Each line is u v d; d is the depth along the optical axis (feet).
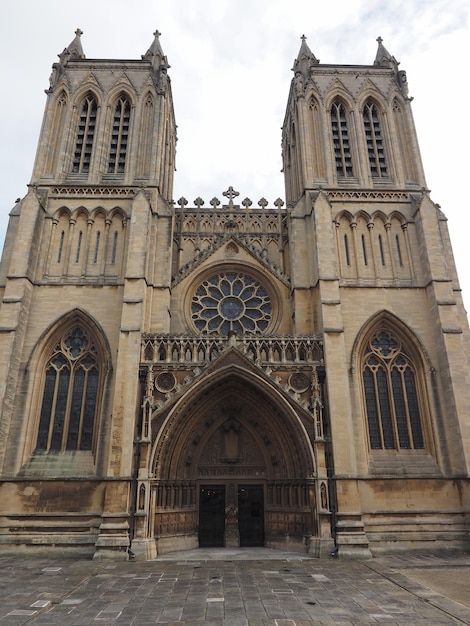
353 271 135.44
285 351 120.26
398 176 148.05
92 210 138.82
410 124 156.35
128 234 135.74
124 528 99.35
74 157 149.89
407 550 104.12
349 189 144.46
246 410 121.19
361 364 124.06
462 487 109.91
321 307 123.44
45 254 132.57
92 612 57.11
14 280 123.34
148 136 153.58
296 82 163.94
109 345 121.70
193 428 118.01
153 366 116.67
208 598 63.87
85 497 107.45
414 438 118.73
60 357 123.85
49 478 108.37
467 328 137.08
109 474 103.40
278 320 138.10
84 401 118.52
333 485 105.91
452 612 56.44
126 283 123.03
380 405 121.19
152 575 80.64
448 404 117.19
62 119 154.61
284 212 156.87
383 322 129.08
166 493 110.22
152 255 135.74
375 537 105.19
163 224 141.49
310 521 106.32
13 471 108.99
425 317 128.36
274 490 115.44
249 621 53.21
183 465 115.44
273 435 118.01
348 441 108.78
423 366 123.24
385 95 161.58
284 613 56.39
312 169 148.56
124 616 55.36
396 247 138.82
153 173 145.18
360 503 106.93
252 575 80.23
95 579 77.41
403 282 133.39
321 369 118.42
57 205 139.03
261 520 116.26
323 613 56.34
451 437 114.73
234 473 118.73
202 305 141.28
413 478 110.73
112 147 153.58
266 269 144.15
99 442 111.86
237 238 147.95
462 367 118.11
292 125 176.76
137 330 117.80
